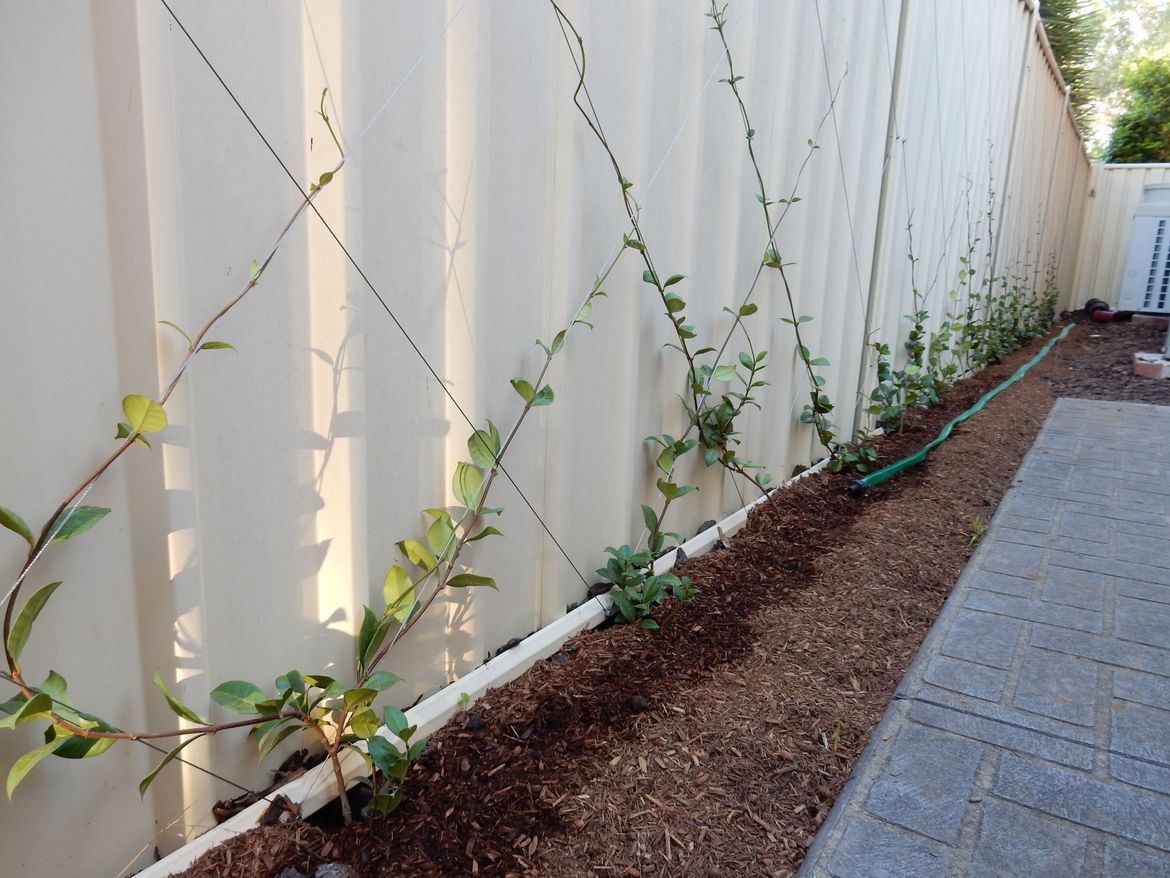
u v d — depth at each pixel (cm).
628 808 158
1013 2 692
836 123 357
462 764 162
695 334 267
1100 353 943
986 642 235
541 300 195
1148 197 1241
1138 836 156
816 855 150
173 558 124
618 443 238
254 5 123
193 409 123
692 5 239
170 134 115
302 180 134
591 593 235
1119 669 220
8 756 108
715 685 204
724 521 306
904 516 343
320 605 150
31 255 102
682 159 248
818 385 349
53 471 107
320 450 144
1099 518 347
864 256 422
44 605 109
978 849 152
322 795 146
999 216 775
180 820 133
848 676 216
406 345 159
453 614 181
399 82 148
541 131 185
